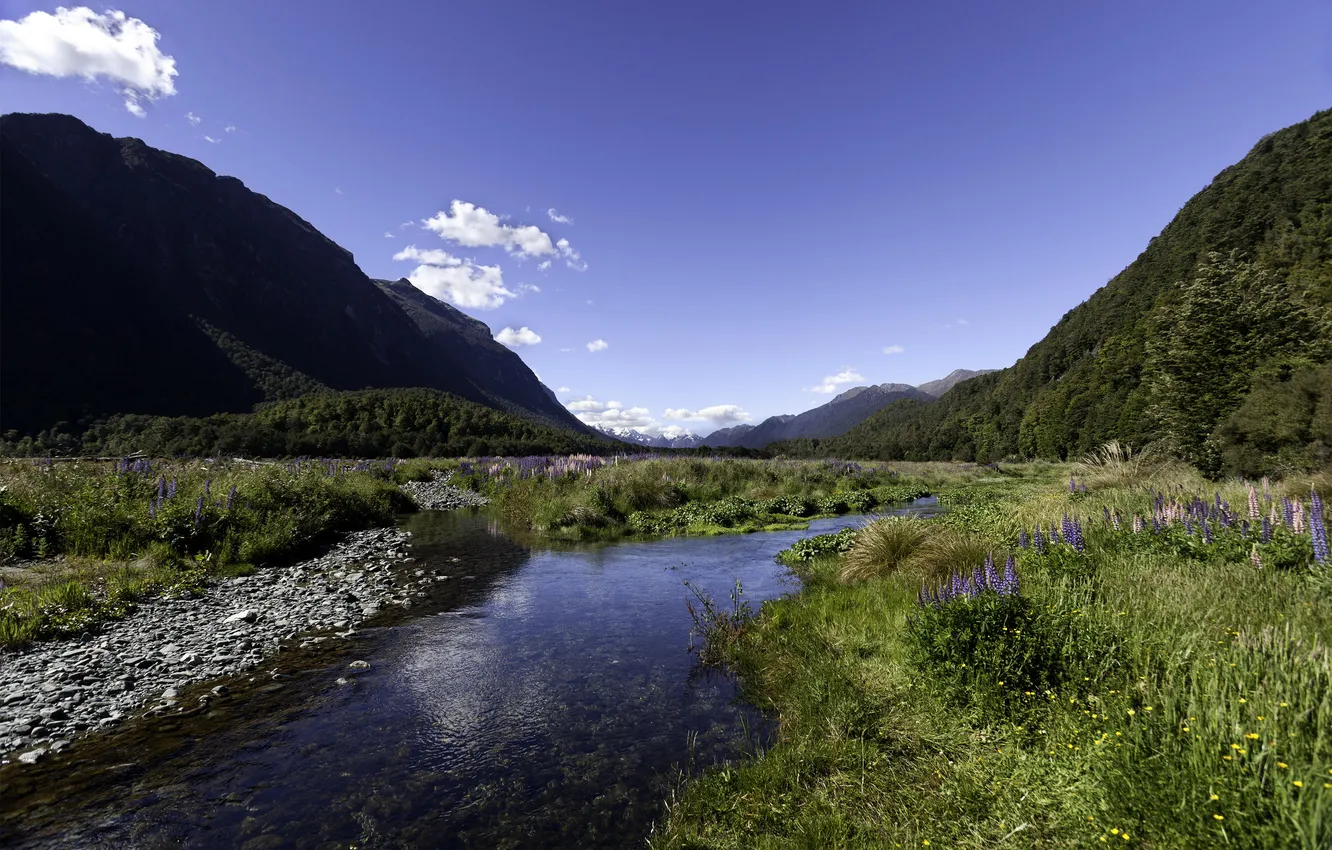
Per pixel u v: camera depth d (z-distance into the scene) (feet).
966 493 87.86
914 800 12.78
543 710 19.06
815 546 41.81
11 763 15.28
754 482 82.07
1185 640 14.93
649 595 32.73
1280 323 55.52
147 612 27.45
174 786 14.60
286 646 24.58
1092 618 16.74
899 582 27.43
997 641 16.26
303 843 12.62
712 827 12.86
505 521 62.39
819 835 11.98
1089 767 11.66
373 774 15.35
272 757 16.07
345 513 55.98
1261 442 46.52
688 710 19.04
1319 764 9.16
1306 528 23.39
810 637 22.72
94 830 12.84
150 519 37.17
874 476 103.55
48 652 22.22
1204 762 10.19
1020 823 11.19
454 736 17.37
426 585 35.14
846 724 16.17
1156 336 65.72
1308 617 16.29
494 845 12.73
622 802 14.24
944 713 15.99
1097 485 50.65
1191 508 28.30
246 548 38.19
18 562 31.55
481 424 234.99
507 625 27.73
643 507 64.75
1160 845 9.43
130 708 18.65
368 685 20.90
